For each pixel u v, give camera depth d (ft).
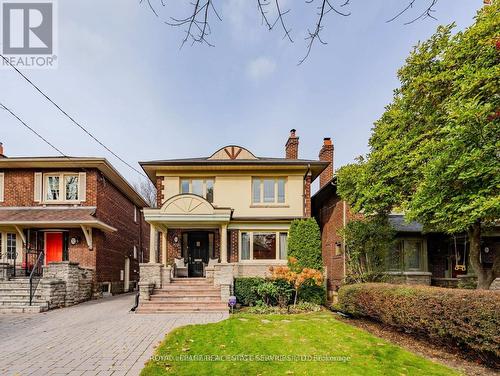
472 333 18.60
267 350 20.88
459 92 22.85
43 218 48.80
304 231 46.34
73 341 23.72
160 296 39.06
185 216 43.24
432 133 26.63
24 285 42.83
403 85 30.50
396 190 30.71
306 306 38.96
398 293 25.49
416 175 28.30
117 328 27.94
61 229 52.85
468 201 21.48
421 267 47.03
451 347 21.34
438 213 22.54
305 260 45.06
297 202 51.37
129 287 72.28
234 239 49.80
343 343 22.74
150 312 35.81
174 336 24.25
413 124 29.81
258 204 51.47
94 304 44.16
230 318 31.40
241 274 48.52
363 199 33.04
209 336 24.22
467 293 20.13
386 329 27.58
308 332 25.79
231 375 16.72
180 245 51.49
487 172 20.03
